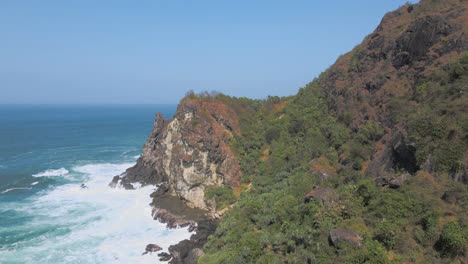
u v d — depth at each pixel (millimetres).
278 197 40312
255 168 58719
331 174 41281
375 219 28641
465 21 41688
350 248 26516
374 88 48688
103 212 54594
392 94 44188
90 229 48062
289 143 56844
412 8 56219
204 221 51094
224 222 42656
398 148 34594
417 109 37000
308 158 49406
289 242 30344
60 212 54219
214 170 59094
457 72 34781
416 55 44531
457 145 29078
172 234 47531
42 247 42500
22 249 41844
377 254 24484
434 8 50906
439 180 28828
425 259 23984
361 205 31062
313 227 30891
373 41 56719
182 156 59625
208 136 60719
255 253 31234
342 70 60719
